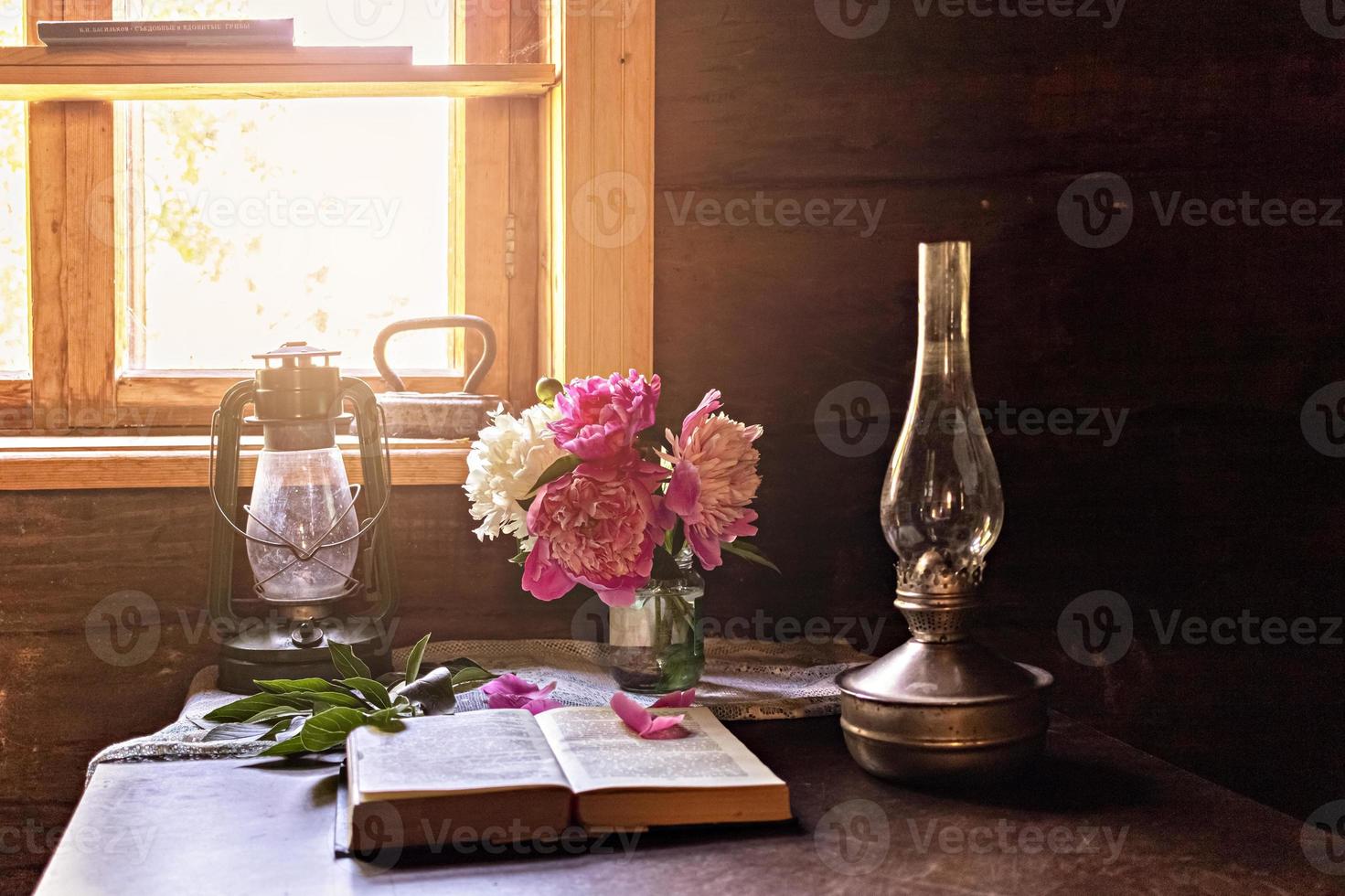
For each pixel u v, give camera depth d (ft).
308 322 5.53
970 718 3.17
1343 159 5.58
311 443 4.31
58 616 4.71
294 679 3.92
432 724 3.38
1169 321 5.54
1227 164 5.53
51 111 5.15
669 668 4.09
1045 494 5.50
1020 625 5.53
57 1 5.17
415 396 5.03
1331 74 5.56
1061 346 5.48
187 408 5.33
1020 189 5.41
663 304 5.17
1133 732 5.61
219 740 3.59
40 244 5.18
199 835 2.90
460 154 5.49
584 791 2.89
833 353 5.31
